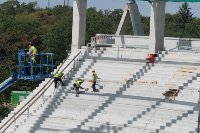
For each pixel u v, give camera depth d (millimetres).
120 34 79625
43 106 57844
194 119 51031
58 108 57094
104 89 58938
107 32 138750
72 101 57719
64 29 126062
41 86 61469
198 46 70062
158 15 63781
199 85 56656
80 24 67250
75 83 58438
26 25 135625
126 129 51625
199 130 48188
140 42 73688
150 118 52750
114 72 62094
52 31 127875
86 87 60000
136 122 52531
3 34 124625
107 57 64562
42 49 127438
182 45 71188
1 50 119688
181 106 53375
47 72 59469
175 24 199875
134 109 54625
